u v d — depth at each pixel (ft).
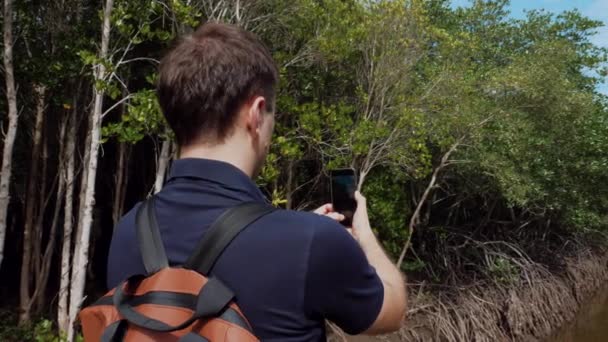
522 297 51.67
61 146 32.22
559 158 49.32
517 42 58.08
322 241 3.76
